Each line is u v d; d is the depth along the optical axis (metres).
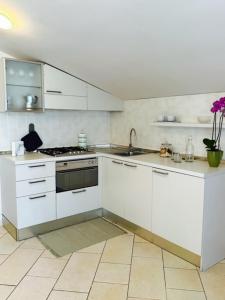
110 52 2.58
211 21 1.76
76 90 3.44
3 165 3.13
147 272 2.31
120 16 1.95
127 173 3.05
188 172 2.34
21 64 3.15
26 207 2.91
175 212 2.51
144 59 2.55
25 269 2.36
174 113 3.25
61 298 1.99
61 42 2.57
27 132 3.46
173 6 1.71
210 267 2.40
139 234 3.01
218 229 2.43
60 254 2.61
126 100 3.93
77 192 3.30
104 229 3.19
